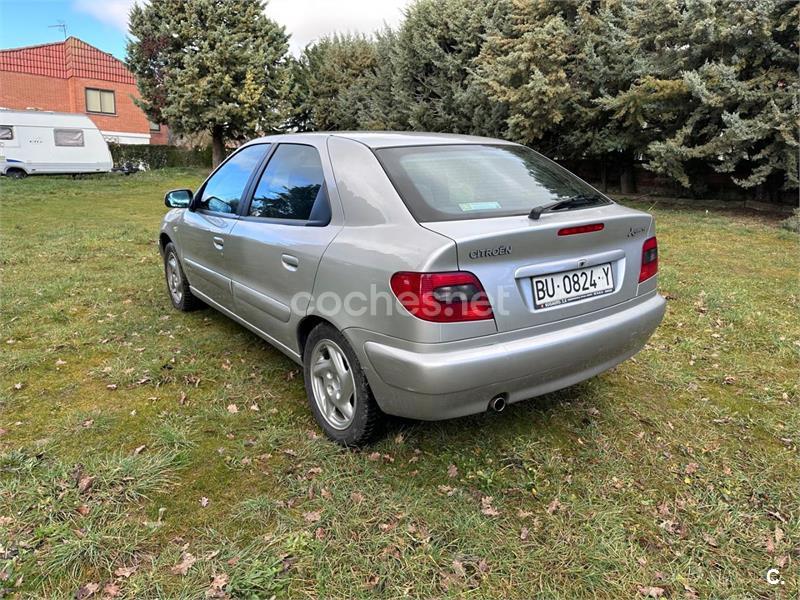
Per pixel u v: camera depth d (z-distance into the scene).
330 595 1.86
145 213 12.15
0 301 4.81
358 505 2.28
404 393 2.26
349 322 2.44
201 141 28.67
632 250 2.72
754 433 2.88
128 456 2.57
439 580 1.93
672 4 10.08
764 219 9.60
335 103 22.97
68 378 3.41
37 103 27.84
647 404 3.16
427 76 16.97
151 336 4.12
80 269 6.17
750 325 4.36
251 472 2.49
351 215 2.57
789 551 2.09
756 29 9.02
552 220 2.38
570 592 1.89
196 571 1.93
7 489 2.30
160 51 21.58
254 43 22.52
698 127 10.77
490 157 2.93
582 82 12.20
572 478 2.49
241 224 3.35
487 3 15.05
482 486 2.42
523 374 2.29
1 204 13.16
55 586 1.86
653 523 2.22
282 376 3.47
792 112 8.69
